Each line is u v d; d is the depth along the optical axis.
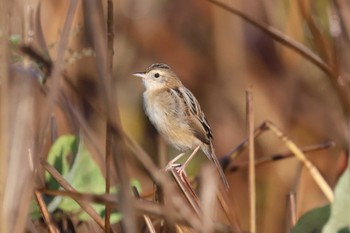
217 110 15.77
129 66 15.91
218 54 15.88
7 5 5.86
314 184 12.80
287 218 9.73
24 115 5.87
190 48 16.44
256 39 16.05
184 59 16.28
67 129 11.07
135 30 16.25
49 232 7.33
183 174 8.59
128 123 15.23
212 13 16.12
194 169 14.34
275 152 14.20
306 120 15.09
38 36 8.42
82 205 7.32
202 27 16.52
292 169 13.76
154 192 7.67
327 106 14.91
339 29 10.02
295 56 15.55
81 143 8.45
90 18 5.66
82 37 12.41
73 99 12.32
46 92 7.36
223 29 15.80
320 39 9.83
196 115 11.25
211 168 5.93
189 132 11.20
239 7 15.71
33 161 6.42
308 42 12.86
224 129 15.59
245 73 15.76
